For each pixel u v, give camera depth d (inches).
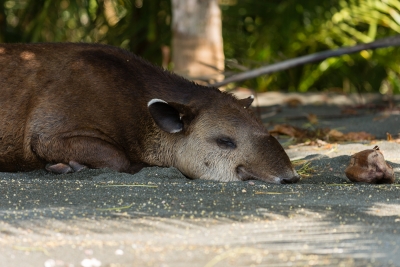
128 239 263.6
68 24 933.8
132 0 868.6
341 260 238.8
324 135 580.4
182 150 418.6
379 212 309.0
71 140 420.8
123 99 430.6
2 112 427.2
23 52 438.9
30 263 236.8
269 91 991.0
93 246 254.4
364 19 915.4
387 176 391.9
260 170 391.2
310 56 659.4
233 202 327.9
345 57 949.8
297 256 242.8
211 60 674.8
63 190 351.9
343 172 431.5
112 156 423.8
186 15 670.5
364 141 549.0
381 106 740.0
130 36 869.2
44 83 429.4
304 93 893.2
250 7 911.7
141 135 429.7
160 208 313.1
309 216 300.0
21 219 289.7
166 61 806.5
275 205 322.3
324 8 904.9
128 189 358.3
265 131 407.2
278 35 929.5
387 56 940.0
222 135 406.3
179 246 254.1
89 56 438.3
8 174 424.8
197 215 300.4
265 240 262.4
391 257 242.2
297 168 443.5
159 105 407.8
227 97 426.6
